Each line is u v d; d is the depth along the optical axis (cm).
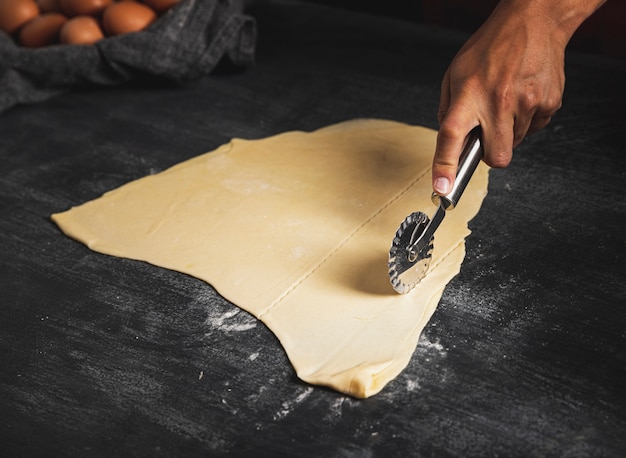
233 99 164
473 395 97
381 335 105
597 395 96
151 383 102
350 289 113
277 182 137
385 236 123
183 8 163
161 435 95
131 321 111
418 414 95
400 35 181
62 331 110
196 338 108
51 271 122
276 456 91
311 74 170
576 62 164
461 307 110
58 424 97
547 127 147
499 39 118
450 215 126
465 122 112
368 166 139
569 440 91
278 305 111
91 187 141
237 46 169
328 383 98
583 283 112
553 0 120
